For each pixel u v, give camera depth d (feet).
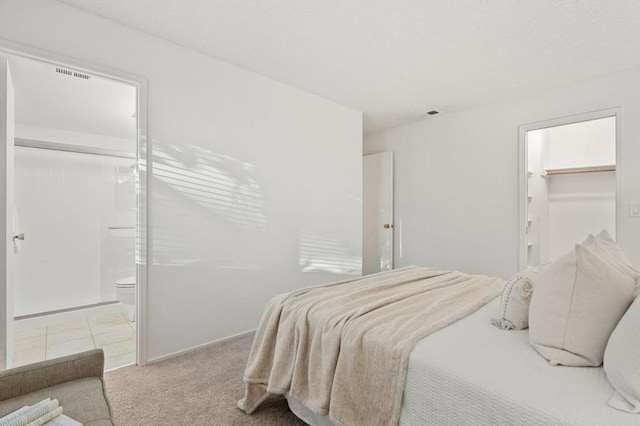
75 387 3.83
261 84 9.75
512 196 11.42
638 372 2.70
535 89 10.64
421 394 3.67
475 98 11.50
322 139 11.51
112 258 12.76
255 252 9.61
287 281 10.43
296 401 5.26
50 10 6.34
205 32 7.55
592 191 13.07
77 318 11.50
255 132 9.59
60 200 11.72
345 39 7.80
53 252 11.51
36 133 11.34
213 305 8.66
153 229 7.61
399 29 7.36
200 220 8.41
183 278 8.11
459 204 12.76
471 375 3.37
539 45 7.94
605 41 7.72
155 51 7.68
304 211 10.94
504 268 11.59
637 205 9.04
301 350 4.98
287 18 7.01
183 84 8.13
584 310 3.46
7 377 3.60
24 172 11.09
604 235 5.24
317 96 11.33
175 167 7.97
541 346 3.75
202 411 5.66
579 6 6.43
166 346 7.80
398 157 14.83
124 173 13.16
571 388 3.07
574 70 9.28
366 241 15.96
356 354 4.26
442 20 7.00
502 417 3.02
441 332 4.41
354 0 6.40
